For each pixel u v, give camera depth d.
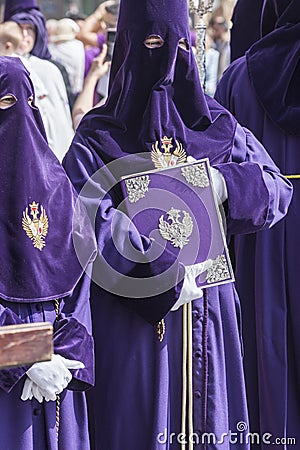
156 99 10.66
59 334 9.70
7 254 9.58
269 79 12.28
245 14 14.05
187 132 10.91
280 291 12.16
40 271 9.66
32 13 18.75
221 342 10.91
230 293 11.16
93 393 10.80
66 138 17.83
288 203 11.41
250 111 12.45
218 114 11.33
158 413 10.48
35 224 9.67
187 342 10.70
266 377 12.10
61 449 9.93
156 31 10.61
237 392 11.09
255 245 12.23
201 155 10.91
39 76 17.78
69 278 9.88
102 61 19.30
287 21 12.42
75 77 20.50
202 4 13.60
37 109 9.91
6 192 9.59
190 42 10.89
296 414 12.29
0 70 9.62
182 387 10.69
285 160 12.18
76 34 21.06
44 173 9.84
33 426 9.76
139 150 10.73
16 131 9.64
